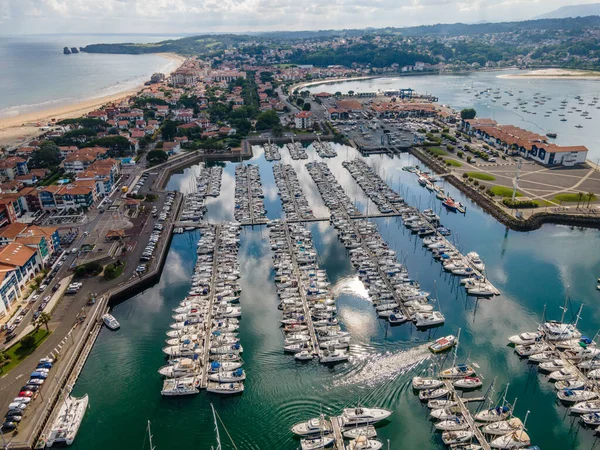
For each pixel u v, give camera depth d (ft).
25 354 379.14
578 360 381.19
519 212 651.25
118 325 429.38
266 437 321.11
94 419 335.88
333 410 340.18
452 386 354.54
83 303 449.89
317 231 626.23
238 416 338.13
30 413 325.01
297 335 409.08
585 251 571.28
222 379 359.66
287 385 362.94
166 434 325.83
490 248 580.71
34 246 499.10
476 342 410.31
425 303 460.14
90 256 534.78
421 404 345.10
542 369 375.45
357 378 369.50
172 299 481.05
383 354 394.93
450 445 307.37
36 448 308.40
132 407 346.33
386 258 540.93
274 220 651.66
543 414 337.31
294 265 529.04
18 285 458.09
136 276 497.87
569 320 440.86
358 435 313.73
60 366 367.45
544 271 526.57
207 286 490.49
